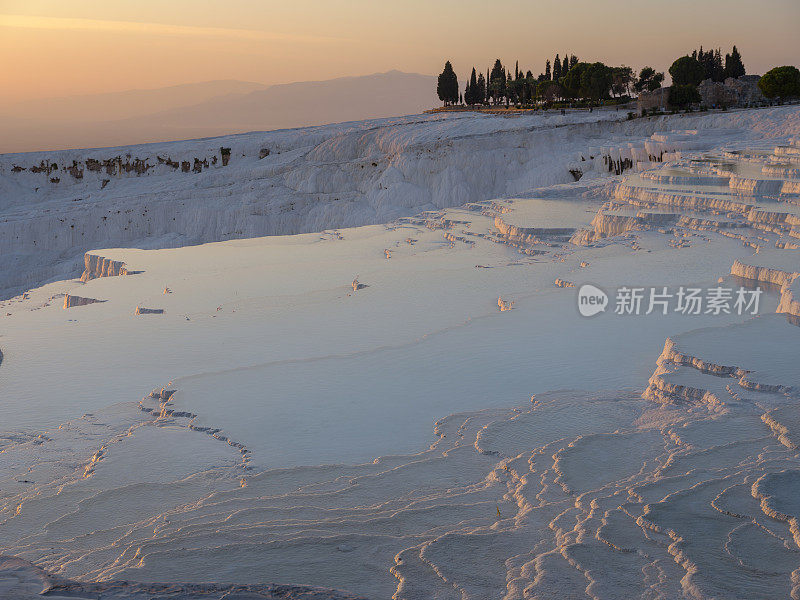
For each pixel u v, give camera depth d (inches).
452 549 496.4
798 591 412.5
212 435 1040.2
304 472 834.2
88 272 3149.6
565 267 2224.4
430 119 7199.8
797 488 552.1
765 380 889.5
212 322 1909.4
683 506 538.0
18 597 321.7
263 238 3464.6
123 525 722.8
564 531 527.8
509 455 818.8
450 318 1775.3
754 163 3171.8
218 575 466.3
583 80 6638.8
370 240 3191.4
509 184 5113.2
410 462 832.3
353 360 1358.3
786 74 5506.9
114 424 1206.3
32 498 853.2
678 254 2055.9
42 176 6865.2
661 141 4205.2
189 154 6717.5
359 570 475.2
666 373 984.9
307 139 6609.3
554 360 1275.8
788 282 1524.4
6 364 1668.3
